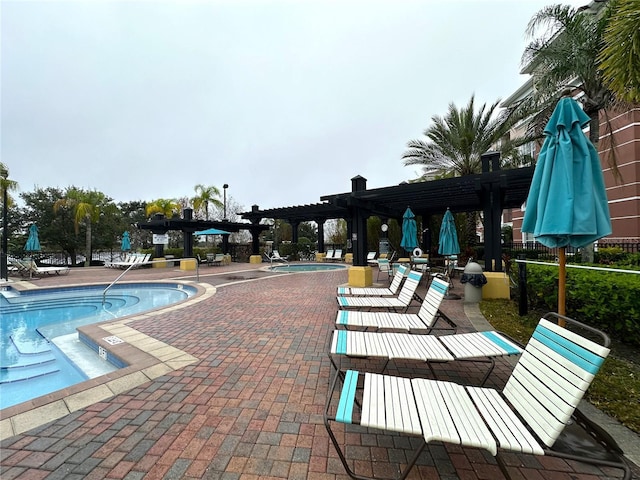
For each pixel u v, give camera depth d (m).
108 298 9.54
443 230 9.48
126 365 3.63
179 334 4.58
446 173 15.81
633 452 1.96
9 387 3.68
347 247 21.50
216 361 3.54
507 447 1.52
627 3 4.04
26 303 8.82
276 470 1.85
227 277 12.27
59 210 21.19
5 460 1.93
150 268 17.58
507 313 5.59
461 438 1.57
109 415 2.43
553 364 1.76
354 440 2.13
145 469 1.86
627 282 3.80
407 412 1.81
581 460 1.47
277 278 11.77
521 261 5.36
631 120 11.92
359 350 2.83
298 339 4.33
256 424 2.32
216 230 17.69
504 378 3.07
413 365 3.42
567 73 8.55
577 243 2.74
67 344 4.80
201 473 1.83
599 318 4.04
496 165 6.86
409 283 5.21
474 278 6.57
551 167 2.66
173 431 2.23
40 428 2.25
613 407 2.47
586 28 7.88
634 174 11.85
